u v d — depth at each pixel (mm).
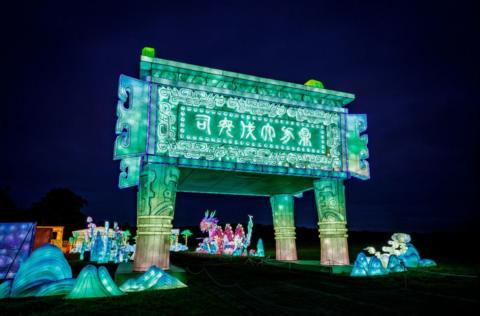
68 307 6480
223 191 15383
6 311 6191
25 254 12531
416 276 10312
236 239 30688
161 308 6453
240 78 11242
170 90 10469
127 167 9664
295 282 9758
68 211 44250
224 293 8078
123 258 23625
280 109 11820
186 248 46688
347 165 12469
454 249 21828
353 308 6496
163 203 9758
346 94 12836
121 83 9898
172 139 10180
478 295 7508
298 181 12984
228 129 10945
